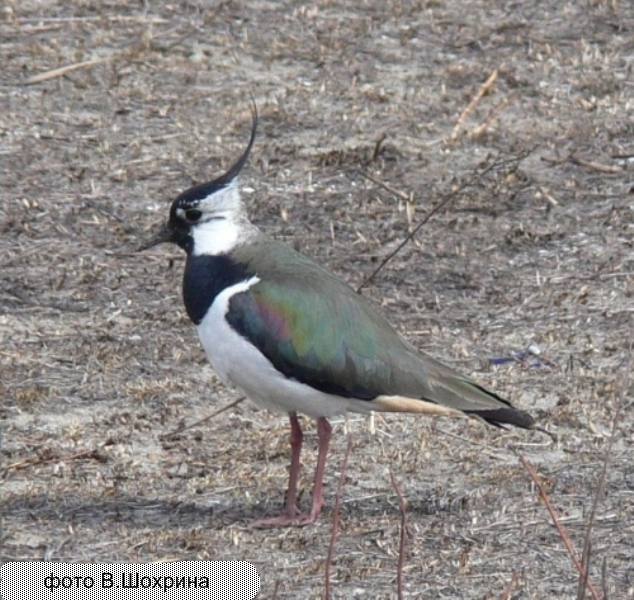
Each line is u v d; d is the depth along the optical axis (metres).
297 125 19.05
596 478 12.26
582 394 13.66
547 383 13.89
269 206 17.17
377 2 22.53
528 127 19.22
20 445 12.52
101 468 12.23
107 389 13.57
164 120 19.09
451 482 12.18
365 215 17.09
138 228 16.64
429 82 20.34
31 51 20.61
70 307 15.04
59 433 12.77
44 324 14.70
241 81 20.16
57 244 16.25
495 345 14.59
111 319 14.85
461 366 14.17
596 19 22.22
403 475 12.29
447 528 11.48
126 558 10.91
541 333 14.79
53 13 21.80
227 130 18.88
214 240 11.55
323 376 11.20
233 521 11.52
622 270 16.11
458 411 11.37
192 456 12.50
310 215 17.06
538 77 20.53
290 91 19.86
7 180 17.48
